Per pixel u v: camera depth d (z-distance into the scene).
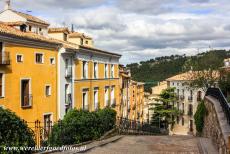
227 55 63.19
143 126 40.88
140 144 18.97
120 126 27.69
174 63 131.12
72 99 37.81
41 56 32.66
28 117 30.59
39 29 41.06
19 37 28.83
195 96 74.50
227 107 16.75
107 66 48.34
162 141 20.12
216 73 50.84
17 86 29.36
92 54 42.84
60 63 35.28
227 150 13.00
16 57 29.17
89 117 20.61
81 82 40.03
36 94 31.67
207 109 25.91
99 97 45.28
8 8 39.59
